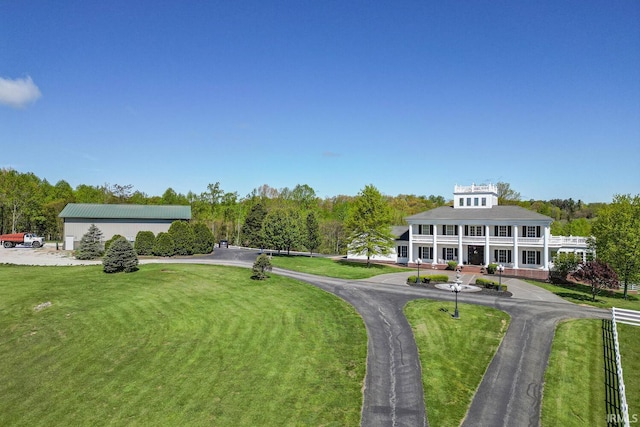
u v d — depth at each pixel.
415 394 19.34
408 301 34.03
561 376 21.22
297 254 68.56
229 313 30.19
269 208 116.81
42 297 31.97
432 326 27.81
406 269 52.28
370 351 23.95
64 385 20.20
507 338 25.83
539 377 21.08
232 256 59.62
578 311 31.67
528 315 30.33
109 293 33.91
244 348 24.34
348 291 37.38
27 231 100.31
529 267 52.25
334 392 19.52
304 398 18.98
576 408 18.55
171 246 57.53
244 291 35.84
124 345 24.66
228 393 19.42
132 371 21.56
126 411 18.09
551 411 18.22
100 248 55.19
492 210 55.78
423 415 17.66
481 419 17.45
